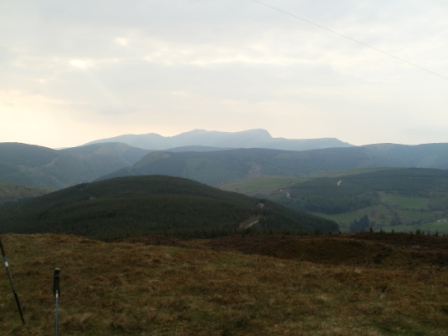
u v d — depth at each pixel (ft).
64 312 44.93
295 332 36.86
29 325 41.29
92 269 63.57
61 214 405.39
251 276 59.77
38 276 59.26
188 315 42.60
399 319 40.24
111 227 338.54
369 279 57.00
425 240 100.27
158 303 46.91
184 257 73.87
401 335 36.27
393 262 80.43
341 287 53.72
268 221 392.68
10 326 41.32
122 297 49.57
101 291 51.88
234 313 42.45
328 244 95.81
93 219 366.22
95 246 82.28
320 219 528.22
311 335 36.09
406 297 47.88
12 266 65.67
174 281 56.39
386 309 43.06
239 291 50.90
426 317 40.57
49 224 371.15
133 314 43.29
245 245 115.75
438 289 51.75
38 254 75.15
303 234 151.12
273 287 53.57
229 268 66.18
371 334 35.86
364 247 89.66
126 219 357.20
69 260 68.44
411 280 57.36
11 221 417.69
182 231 263.70
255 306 45.09
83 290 52.24
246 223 380.37
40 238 89.15
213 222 360.69
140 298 48.93
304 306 44.78
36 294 50.83
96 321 41.98
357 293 50.55
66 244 84.58
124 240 141.49
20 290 53.01
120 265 65.77
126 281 56.80
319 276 60.13
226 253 82.43
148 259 68.80
